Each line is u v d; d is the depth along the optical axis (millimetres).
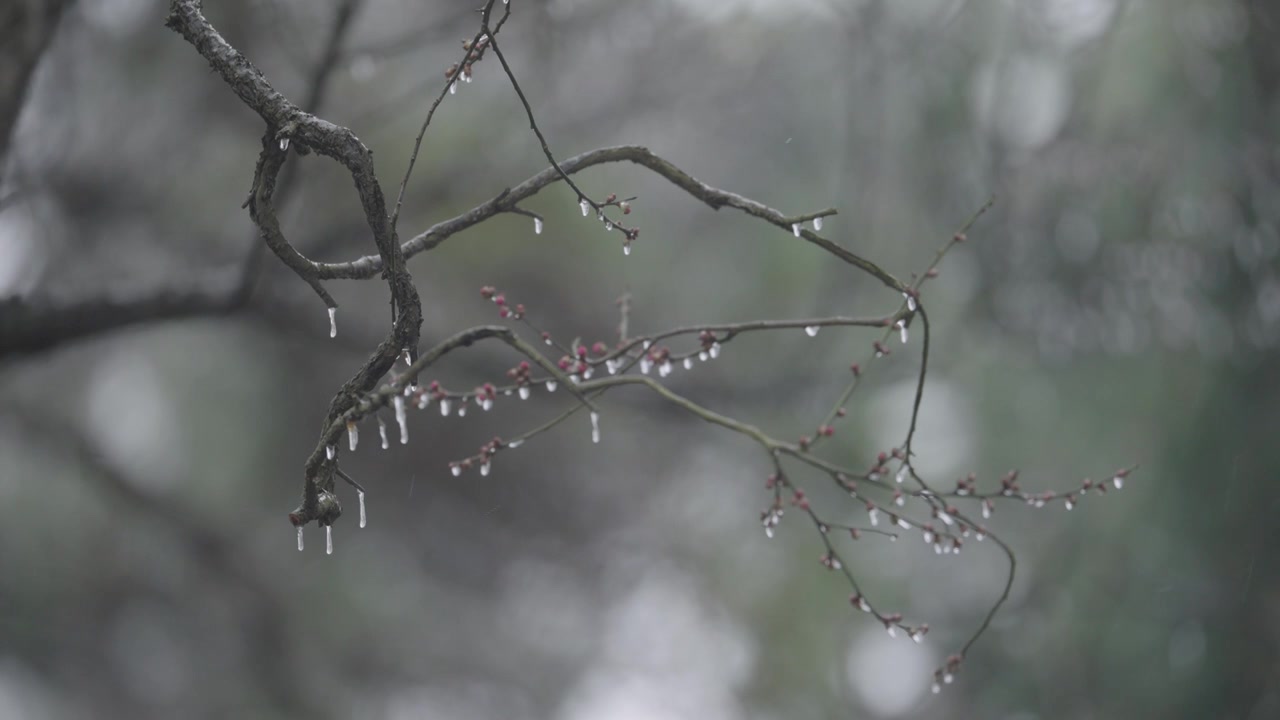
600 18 4078
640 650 8844
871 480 1723
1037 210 4309
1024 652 4461
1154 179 4141
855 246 4758
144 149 4117
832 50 5027
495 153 3939
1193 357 4168
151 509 7059
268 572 7543
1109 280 4199
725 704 7227
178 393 7445
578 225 5879
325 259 3193
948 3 4414
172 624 7559
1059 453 4660
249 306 3180
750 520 7281
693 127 5605
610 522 8992
